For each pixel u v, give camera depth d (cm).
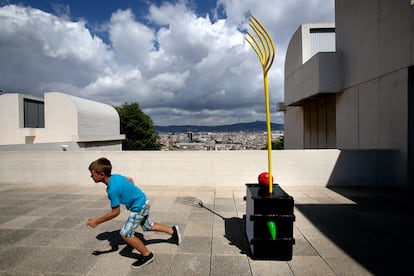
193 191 673
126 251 329
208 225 422
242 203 558
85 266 291
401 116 684
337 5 1018
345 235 377
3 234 386
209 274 273
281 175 723
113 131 2692
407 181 670
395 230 394
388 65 729
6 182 767
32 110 2044
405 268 283
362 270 279
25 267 290
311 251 326
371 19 800
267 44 333
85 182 752
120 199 280
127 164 745
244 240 362
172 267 288
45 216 472
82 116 2077
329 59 998
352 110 915
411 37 643
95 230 402
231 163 727
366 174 719
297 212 486
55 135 1969
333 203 549
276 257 303
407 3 652
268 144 331
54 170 757
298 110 1652
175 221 442
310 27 1462
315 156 722
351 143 923
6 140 1864
